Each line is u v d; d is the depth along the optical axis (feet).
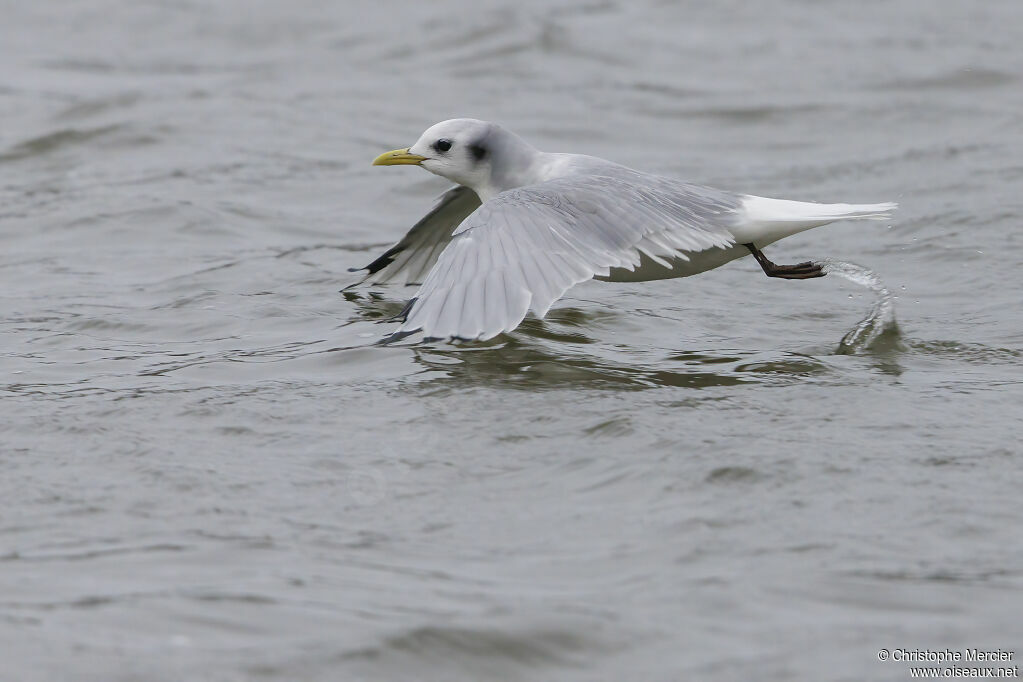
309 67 88.38
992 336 40.16
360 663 22.06
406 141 71.41
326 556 25.94
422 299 31.99
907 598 24.03
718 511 27.55
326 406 33.88
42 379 36.81
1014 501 27.78
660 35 93.45
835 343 40.06
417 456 30.68
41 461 30.76
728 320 42.73
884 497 28.04
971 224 52.54
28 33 97.55
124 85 83.25
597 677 21.89
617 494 28.58
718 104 76.38
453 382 35.70
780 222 36.76
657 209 35.81
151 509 28.25
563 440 31.37
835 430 31.65
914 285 46.37
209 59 91.04
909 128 70.79
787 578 24.71
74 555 26.05
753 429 31.73
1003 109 73.10
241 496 28.81
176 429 32.55
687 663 22.13
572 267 32.78
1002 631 22.91
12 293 46.50
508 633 22.90
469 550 26.22
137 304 44.96
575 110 76.74
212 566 25.53
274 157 67.72
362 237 54.90
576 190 35.50
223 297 45.62
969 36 89.76
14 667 21.89
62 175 64.39
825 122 72.69
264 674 21.74
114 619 23.39
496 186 42.42
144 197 59.00
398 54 90.94
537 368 36.99
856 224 54.24
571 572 25.17
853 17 96.84
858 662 22.07
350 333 41.11
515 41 91.76
